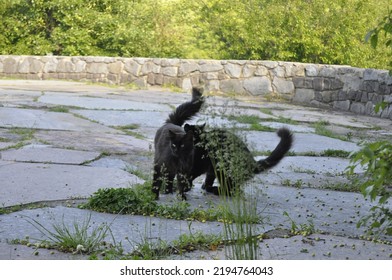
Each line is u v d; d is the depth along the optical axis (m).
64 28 20.33
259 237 5.09
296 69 16.53
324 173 8.03
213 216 5.63
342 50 18.39
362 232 5.50
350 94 15.39
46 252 4.57
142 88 17.47
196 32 20.42
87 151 8.45
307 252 4.81
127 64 18.11
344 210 6.23
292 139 6.61
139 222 5.44
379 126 12.80
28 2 20.47
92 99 14.00
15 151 8.20
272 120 12.49
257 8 19.11
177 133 6.38
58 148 8.55
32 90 15.29
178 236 5.06
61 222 5.30
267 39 18.58
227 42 19.89
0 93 14.16
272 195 6.70
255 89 16.97
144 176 7.14
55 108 12.15
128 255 4.52
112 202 5.78
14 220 5.30
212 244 4.86
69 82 18.05
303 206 6.32
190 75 17.52
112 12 20.77
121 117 11.71
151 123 11.34
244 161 4.48
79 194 6.27
